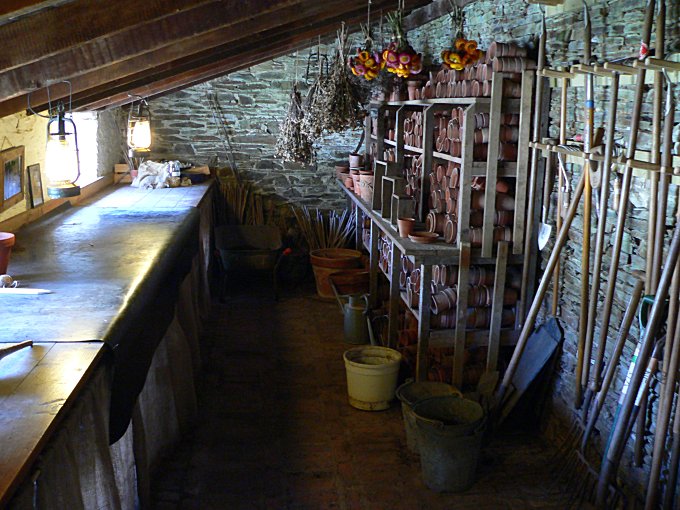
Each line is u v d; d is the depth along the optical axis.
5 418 1.62
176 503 3.02
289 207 7.20
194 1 2.31
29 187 4.11
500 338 3.92
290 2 2.86
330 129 4.91
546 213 3.59
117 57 2.70
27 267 3.06
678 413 2.46
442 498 3.11
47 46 2.14
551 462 3.41
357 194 5.84
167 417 3.37
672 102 2.40
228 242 6.69
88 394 1.90
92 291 2.66
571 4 3.21
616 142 2.94
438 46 5.51
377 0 4.81
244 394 4.21
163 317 3.09
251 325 5.59
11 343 2.08
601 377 3.09
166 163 6.43
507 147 3.68
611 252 3.06
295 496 3.11
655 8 2.59
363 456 3.48
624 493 2.88
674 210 2.59
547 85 3.56
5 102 3.13
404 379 4.45
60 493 1.65
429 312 3.87
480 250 3.80
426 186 4.47
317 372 4.60
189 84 6.51
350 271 6.14
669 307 2.44
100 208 4.86
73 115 5.46
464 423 3.34
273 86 6.92
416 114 4.79
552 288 3.65
